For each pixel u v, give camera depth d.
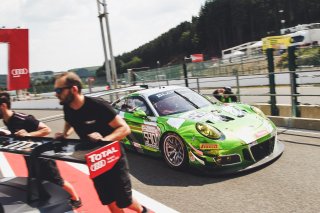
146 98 6.34
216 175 4.92
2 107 3.75
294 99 7.73
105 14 13.81
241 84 18.45
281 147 5.67
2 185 3.03
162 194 4.51
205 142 4.88
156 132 5.70
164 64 116.62
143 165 5.89
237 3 86.12
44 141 3.07
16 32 7.50
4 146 3.08
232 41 91.88
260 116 5.70
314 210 3.58
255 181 4.55
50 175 3.57
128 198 2.89
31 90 26.84
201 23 98.56
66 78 2.77
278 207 3.74
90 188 4.96
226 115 5.53
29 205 2.65
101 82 24.33
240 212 3.73
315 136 6.56
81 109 2.87
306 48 14.71
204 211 3.87
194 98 6.38
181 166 5.27
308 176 4.54
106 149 2.56
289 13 82.88
